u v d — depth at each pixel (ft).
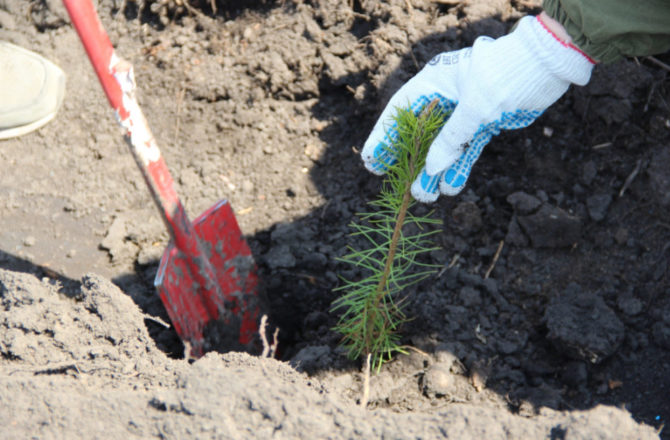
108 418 3.83
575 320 4.53
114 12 5.70
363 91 5.20
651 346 4.52
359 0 5.43
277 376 4.00
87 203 5.12
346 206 5.10
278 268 4.95
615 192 4.89
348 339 4.68
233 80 5.42
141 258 4.94
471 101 4.17
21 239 4.98
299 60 5.37
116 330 4.25
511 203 4.89
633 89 4.93
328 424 3.81
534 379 4.51
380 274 4.46
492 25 5.14
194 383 3.89
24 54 5.32
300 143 5.31
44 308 4.25
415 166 4.00
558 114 5.02
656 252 4.73
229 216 4.60
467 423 3.80
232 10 5.64
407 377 4.50
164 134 5.33
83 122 5.37
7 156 5.27
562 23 4.07
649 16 3.91
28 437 3.78
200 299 4.58
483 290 4.77
